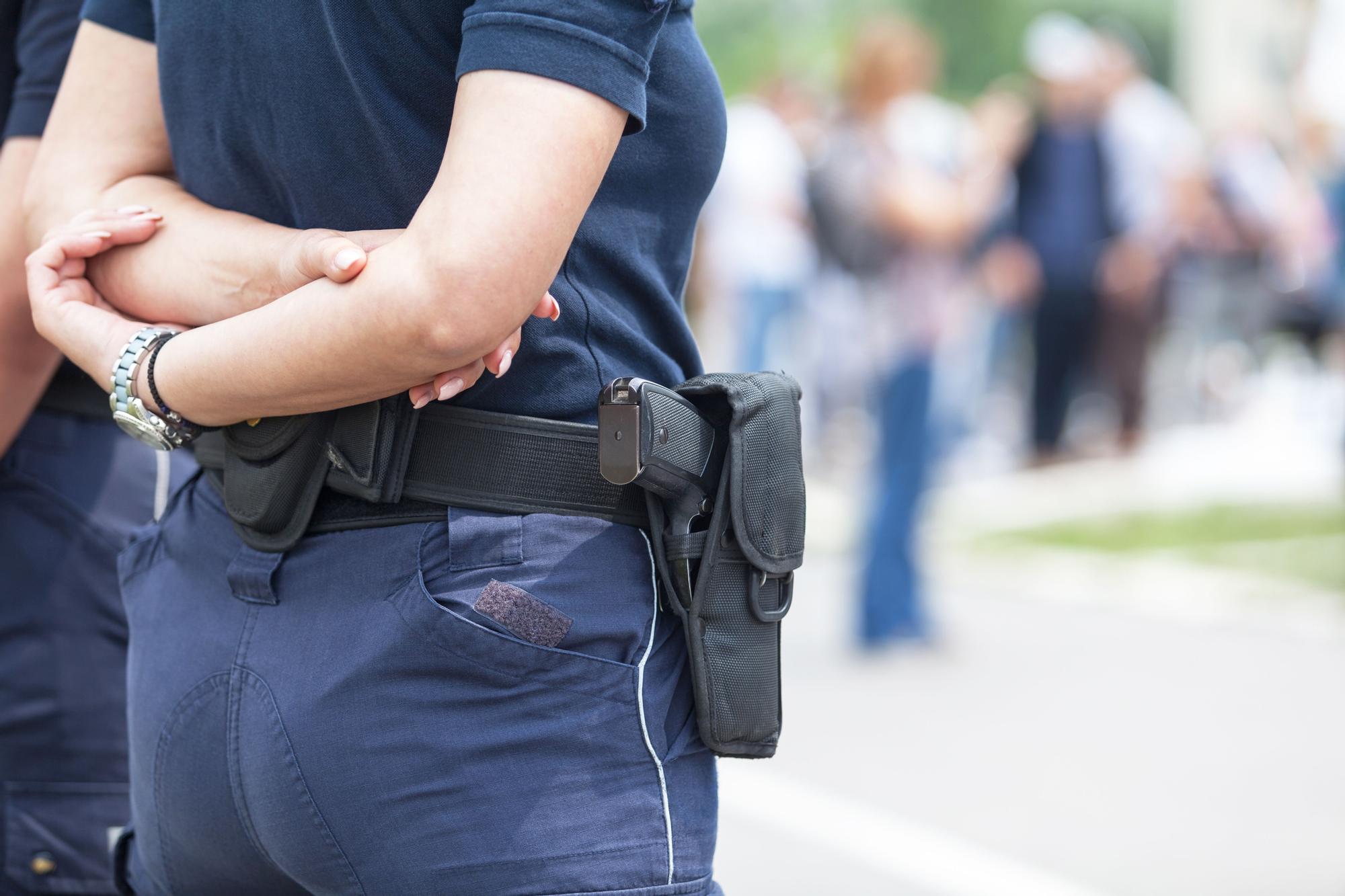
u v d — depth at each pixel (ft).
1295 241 63.41
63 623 10.12
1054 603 36.14
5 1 9.43
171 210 7.66
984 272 55.93
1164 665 30.12
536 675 7.00
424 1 6.88
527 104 6.38
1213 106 82.94
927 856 19.65
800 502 7.63
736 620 7.41
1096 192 55.83
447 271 6.27
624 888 7.12
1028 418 59.41
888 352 29.78
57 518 10.10
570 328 7.23
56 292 7.64
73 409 10.16
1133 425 61.00
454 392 6.74
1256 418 66.03
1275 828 20.70
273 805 7.19
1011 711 26.63
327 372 6.61
